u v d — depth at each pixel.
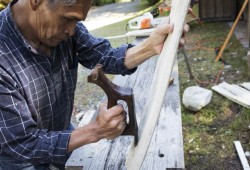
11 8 1.24
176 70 3.03
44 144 1.14
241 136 3.13
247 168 2.66
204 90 3.74
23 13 1.21
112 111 1.09
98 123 1.11
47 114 1.39
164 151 1.74
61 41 1.32
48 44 1.24
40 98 1.32
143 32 3.68
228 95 3.73
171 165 1.62
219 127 3.31
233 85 4.00
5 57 1.19
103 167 1.66
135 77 2.77
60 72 1.41
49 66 1.33
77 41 1.52
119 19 8.90
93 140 1.14
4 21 1.23
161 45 1.38
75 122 3.56
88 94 4.32
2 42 1.20
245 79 4.26
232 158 2.88
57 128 1.51
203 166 2.82
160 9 4.65
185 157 2.96
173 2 1.23
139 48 1.47
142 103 2.27
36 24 1.16
